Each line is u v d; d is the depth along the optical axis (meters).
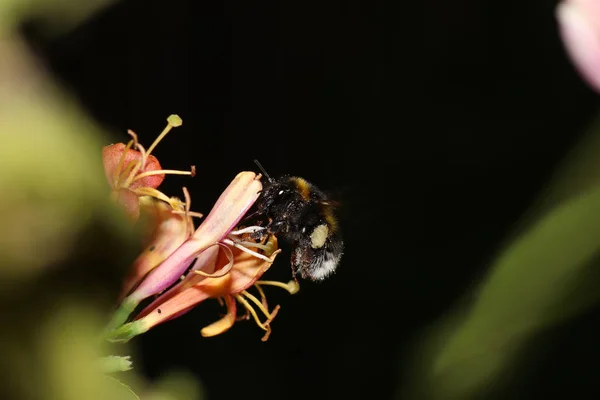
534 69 0.55
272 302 0.43
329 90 0.53
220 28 0.47
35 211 0.08
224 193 0.24
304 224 0.28
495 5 0.56
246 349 0.42
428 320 0.46
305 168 0.52
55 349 0.08
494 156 0.53
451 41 0.56
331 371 0.43
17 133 0.08
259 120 0.50
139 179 0.24
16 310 0.08
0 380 0.08
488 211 0.51
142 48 0.42
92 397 0.08
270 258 0.24
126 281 0.09
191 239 0.24
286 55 0.51
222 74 0.48
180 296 0.24
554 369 0.39
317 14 0.52
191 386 0.15
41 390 0.08
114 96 0.41
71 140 0.08
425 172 0.53
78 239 0.08
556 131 0.53
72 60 0.40
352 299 0.46
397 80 0.55
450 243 0.49
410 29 0.56
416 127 0.54
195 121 0.46
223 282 0.24
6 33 0.09
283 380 0.42
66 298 0.08
